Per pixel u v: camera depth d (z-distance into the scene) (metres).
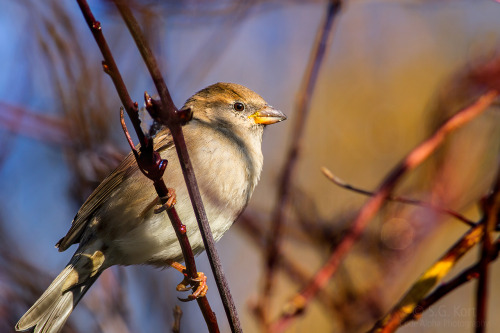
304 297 7.86
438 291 6.34
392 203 9.05
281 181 8.53
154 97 6.01
